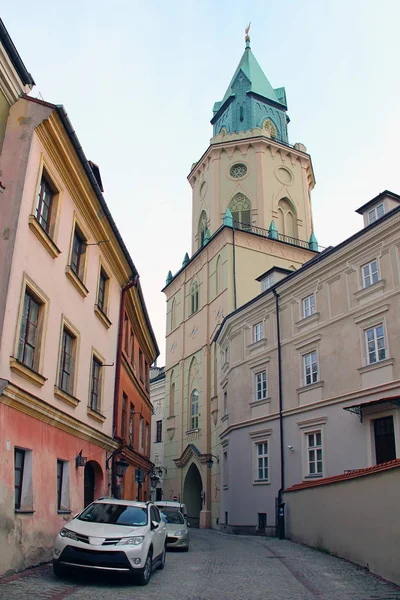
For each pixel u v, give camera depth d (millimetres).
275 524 25391
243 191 44750
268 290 28562
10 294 10695
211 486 37375
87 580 10188
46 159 12805
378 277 22062
